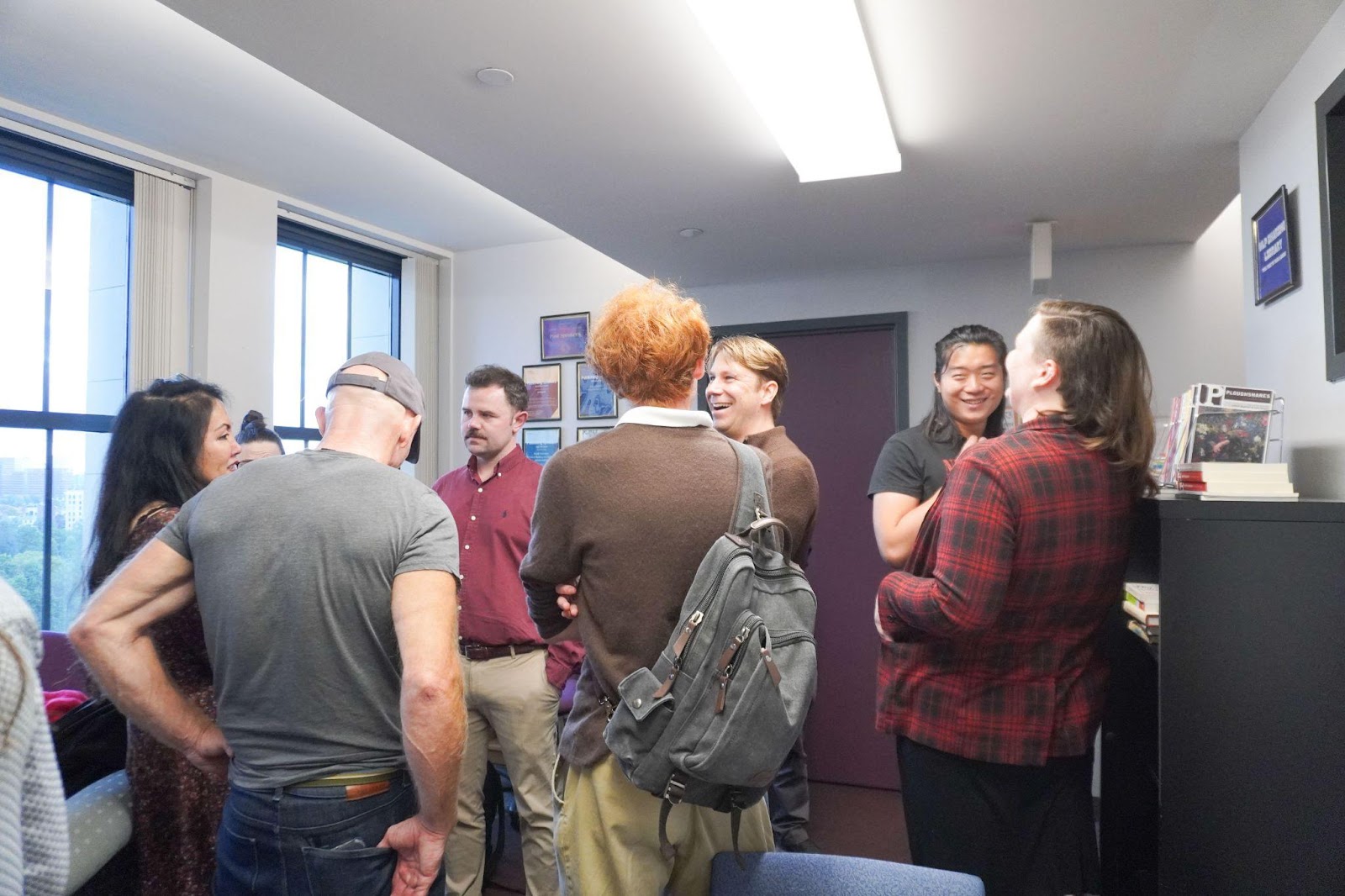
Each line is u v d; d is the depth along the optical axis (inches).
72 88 114.2
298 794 43.9
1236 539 50.0
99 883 53.2
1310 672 48.5
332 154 137.1
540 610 46.8
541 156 93.5
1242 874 48.9
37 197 124.8
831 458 146.6
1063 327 52.4
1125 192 105.3
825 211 112.3
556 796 47.6
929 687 54.7
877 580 141.4
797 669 41.3
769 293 152.3
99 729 56.8
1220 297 127.5
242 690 44.5
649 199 107.7
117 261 134.4
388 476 47.7
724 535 42.9
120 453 58.4
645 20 65.9
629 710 40.1
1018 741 51.6
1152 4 63.6
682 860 47.0
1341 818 47.4
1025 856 52.9
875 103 76.7
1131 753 73.8
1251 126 85.4
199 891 52.9
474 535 92.7
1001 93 78.6
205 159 137.0
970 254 135.0
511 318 183.5
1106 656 56.7
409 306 184.7
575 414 175.2
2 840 30.2
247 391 145.3
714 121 84.2
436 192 154.1
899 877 43.9
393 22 66.0
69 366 128.4
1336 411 66.2
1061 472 49.9
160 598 46.4
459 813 87.4
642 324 46.1
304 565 43.9
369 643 45.1
